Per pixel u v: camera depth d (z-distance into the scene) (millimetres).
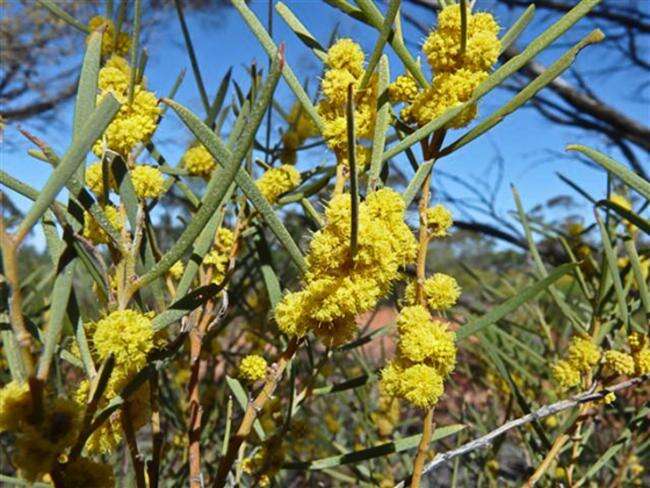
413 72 108
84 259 90
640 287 142
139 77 118
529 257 415
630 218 123
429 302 115
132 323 83
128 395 83
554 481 170
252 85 137
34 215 64
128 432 90
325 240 84
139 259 107
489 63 107
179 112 84
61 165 63
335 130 104
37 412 67
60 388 164
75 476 72
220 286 96
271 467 148
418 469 112
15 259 65
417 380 99
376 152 104
